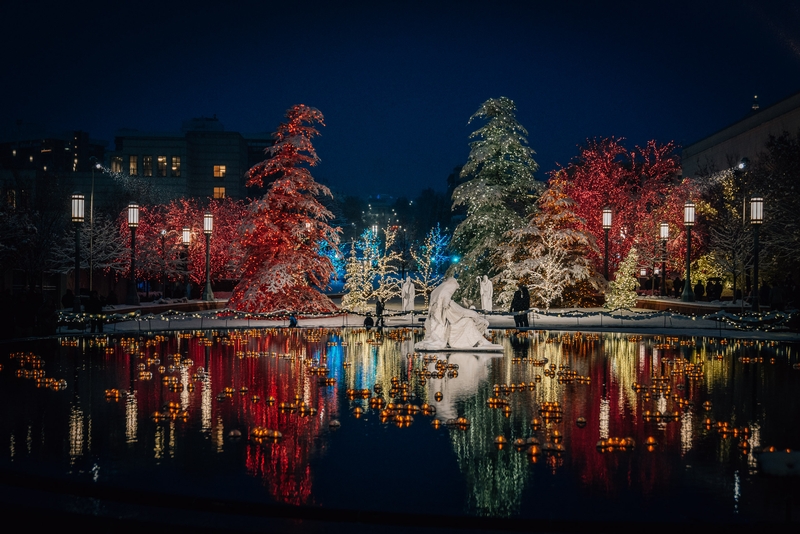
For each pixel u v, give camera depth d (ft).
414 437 34.94
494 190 162.71
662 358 68.64
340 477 27.86
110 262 165.99
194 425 37.63
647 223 194.08
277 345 82.43
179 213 210.59
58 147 319.06
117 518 23.72
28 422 38.11
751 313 104.01
